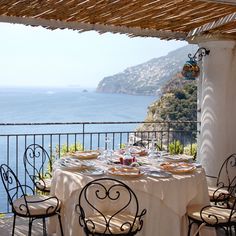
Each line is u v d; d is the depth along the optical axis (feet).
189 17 15.58
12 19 15.74
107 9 14.35
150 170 11.77
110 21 16.60
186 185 11.15
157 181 10.78
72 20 16.51
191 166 12.11
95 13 15.10
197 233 11.24
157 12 14.67
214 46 17.46
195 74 17.85
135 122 18.57
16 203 11.78
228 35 17.24
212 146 17.81
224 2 11.45
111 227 10.05
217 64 17.53
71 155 13.80
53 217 12.85
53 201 11.93
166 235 10.94
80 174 11.29
